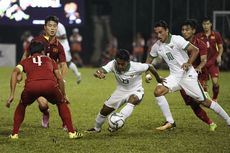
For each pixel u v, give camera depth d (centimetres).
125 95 2392
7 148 2141
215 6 7956
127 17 8081
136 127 2656
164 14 8031
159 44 2523
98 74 2348
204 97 2481
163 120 2891
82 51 8094
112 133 2467
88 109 3334
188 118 2956
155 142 2262
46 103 2572
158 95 2523
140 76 2408
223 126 2694
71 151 2089
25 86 2258
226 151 2100
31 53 2314
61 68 2550
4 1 7250
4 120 2903
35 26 7538
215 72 3453
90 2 8069
